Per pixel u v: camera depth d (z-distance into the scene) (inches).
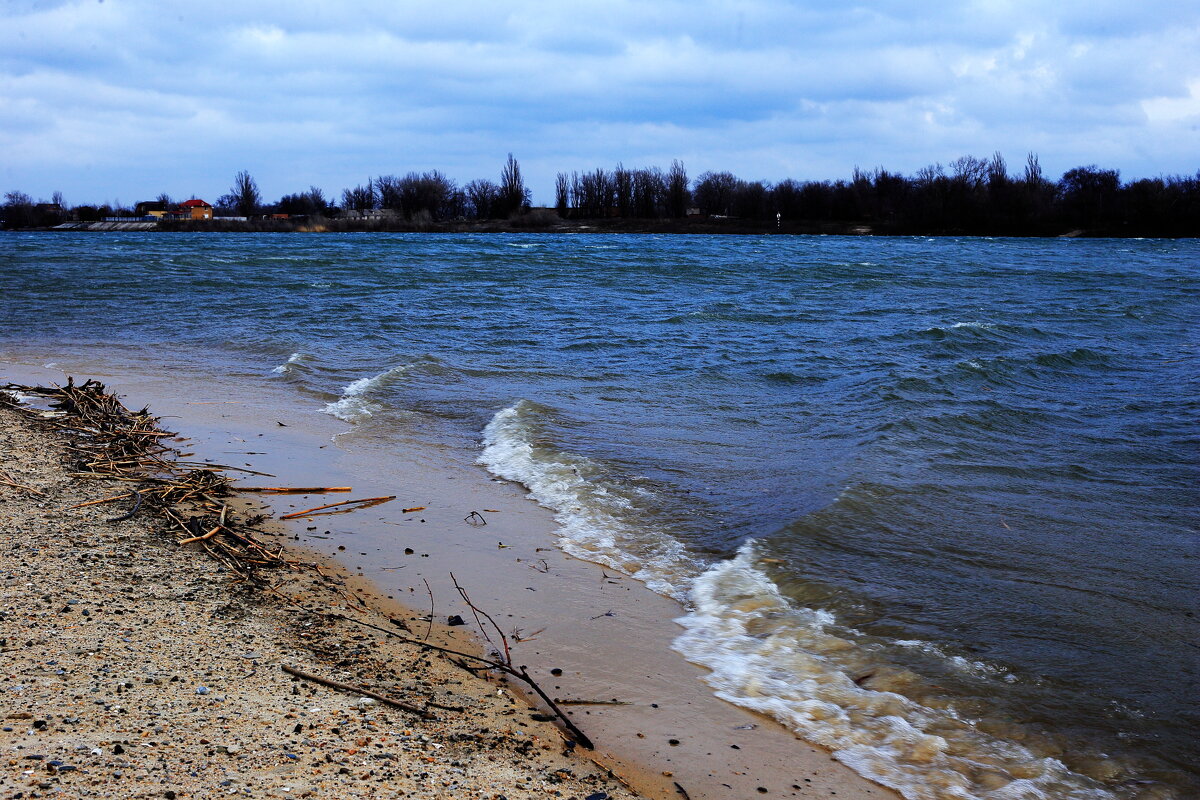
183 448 409.4
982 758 187.3
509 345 739.4
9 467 348.8
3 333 800.3
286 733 175.0
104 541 279.3
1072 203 4178.2
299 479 369.4
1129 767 183.9
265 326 842.2
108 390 540.4
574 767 177.5
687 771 180.1
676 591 267.1
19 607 223.9
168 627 221.8
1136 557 291.7
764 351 716.0
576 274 1549.0
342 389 556.1
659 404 518.3
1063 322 935.7
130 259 1860.2
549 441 426.9
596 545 302.4
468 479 373.7
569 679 215.3
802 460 398.9
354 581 269.0
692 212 5191.9
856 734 195.2
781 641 234.8
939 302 1136.2
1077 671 219.6
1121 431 464.1
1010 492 357.7
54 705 175.8
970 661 223.9
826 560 285.3
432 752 175.3
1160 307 1085.1
